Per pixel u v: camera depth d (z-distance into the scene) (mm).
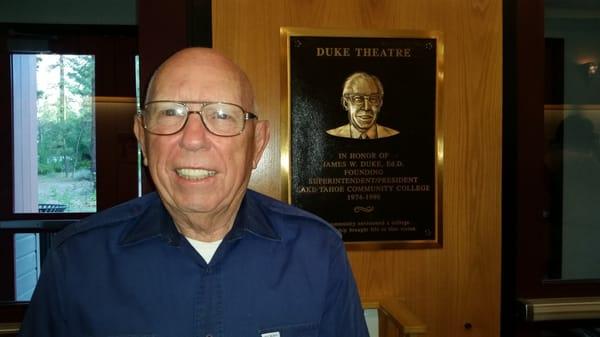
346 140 1420
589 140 1532
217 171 815
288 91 1396
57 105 1503
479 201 1491
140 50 1355
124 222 920
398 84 1429
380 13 1425
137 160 1523
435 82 1441
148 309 849
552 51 1521
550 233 1528
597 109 1532
